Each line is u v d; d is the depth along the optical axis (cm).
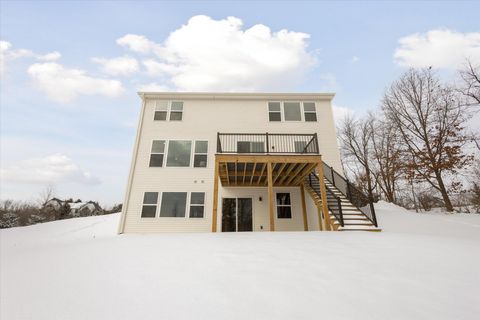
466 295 253
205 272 328
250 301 237
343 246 488
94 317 208
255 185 1135
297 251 446
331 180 1084
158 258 407
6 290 272
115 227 1476
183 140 1185
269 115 1245
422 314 213
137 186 1093
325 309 221
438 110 1608
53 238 1141
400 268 342
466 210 1526
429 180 1516
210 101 1269
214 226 793
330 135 1200
